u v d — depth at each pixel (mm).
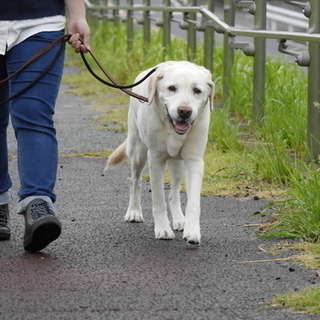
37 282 6879
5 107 8328
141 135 8969
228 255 7777
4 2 7809
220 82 18625
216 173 11695
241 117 16125
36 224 7445
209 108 8617
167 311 6152
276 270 7238
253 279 6977
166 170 12195
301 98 14781
